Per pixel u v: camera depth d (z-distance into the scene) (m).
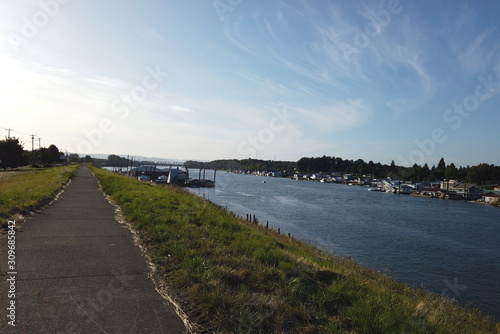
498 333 7.73
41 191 16.94
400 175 111.44
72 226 9.26
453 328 5.43
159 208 12.47
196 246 7.28
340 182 148.75
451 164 107.62
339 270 7.55
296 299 4.86
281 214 39.12
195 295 4.66
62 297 4.50
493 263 22.59
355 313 4.58
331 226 32.81
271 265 6.53
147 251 6.99
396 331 4.31
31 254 6.38
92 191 20.97
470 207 67.12
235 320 4.04
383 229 33.34
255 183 106.94
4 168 64.31
